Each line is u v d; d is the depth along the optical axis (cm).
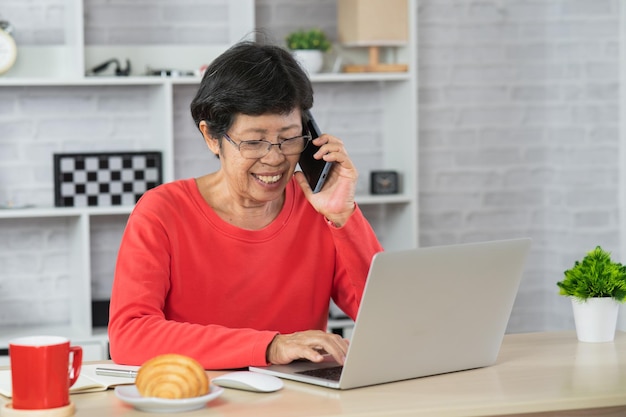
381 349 197
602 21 472
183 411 179
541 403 186
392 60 470
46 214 409
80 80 409
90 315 413
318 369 209
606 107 472
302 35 441
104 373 207
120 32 446
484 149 492
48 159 443
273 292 250
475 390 195
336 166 247
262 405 182
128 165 436
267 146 227
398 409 179
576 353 232
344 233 246
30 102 440
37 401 175
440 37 484
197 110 234
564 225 486
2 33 416
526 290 497
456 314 208
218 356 211
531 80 493
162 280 233
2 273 442
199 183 253
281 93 224
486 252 208
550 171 495
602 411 191
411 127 446
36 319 447
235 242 246
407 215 452
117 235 452
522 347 241
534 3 491
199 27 456
